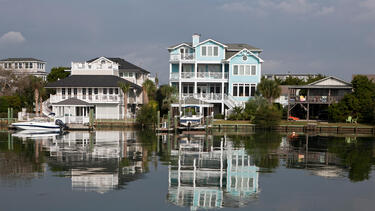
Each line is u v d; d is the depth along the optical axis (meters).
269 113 51.66
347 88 57.00
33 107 67.56
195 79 61.34
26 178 19.67
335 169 22.84
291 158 26.75
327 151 30.55
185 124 47.72
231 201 16.08
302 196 16.92
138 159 25.67
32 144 33.84
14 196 16.47
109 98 58.03
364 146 34.25
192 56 62.41
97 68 64.69
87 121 54.09
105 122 54.44
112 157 26.41
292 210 15.05
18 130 50.59
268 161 25.38
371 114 52.41
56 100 58.91
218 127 52.12
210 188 18.11
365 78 55.47
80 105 54.78
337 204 15.84
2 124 56.44
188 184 18.77
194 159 25.91
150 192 17.25
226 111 59.12
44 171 21.39
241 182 19.27
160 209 14.95
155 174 20.88
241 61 61.22
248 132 49.22
